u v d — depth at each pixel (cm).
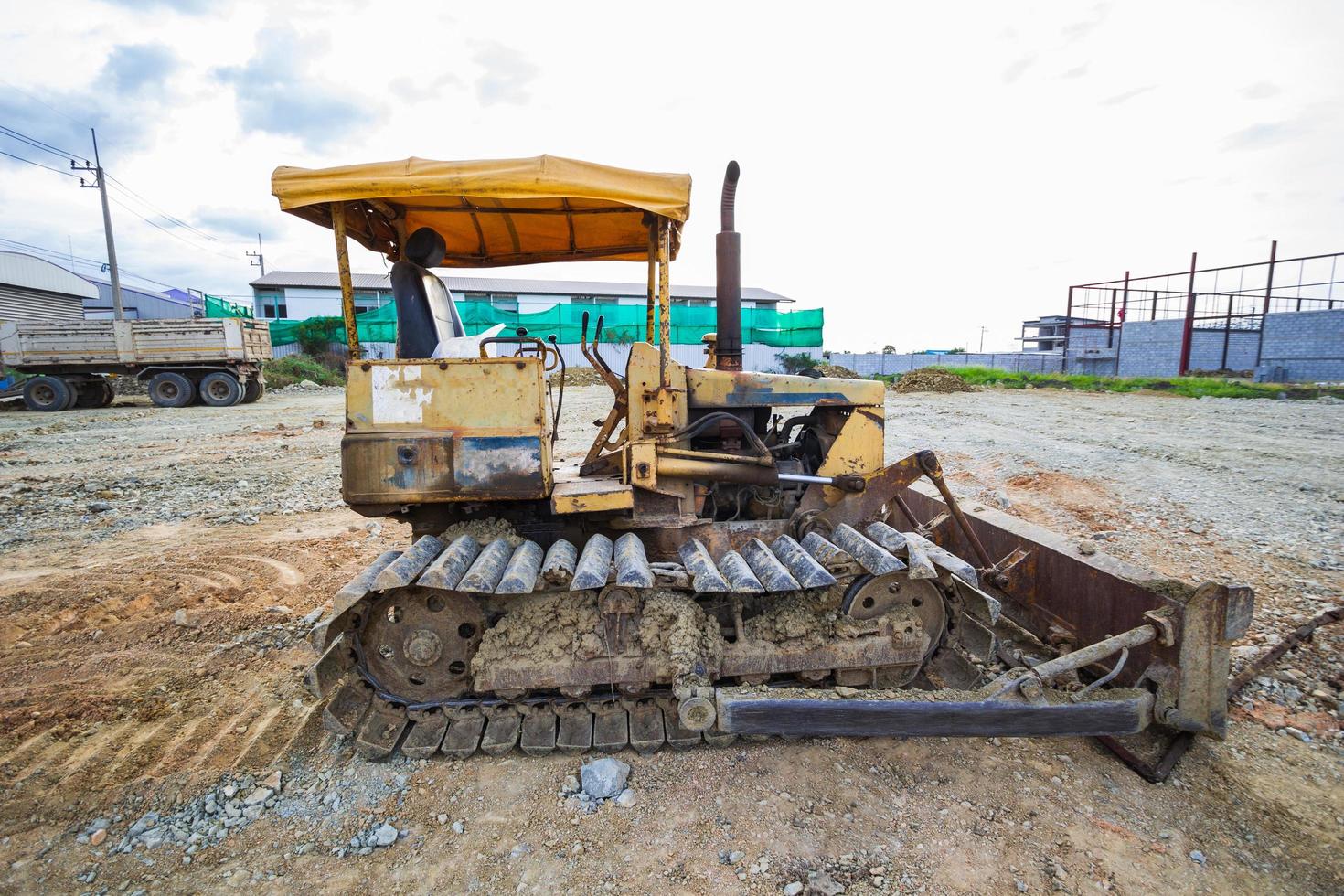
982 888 219
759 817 253
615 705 310
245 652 389
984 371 2933
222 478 833
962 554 432
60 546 574
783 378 365
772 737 298
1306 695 329
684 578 292
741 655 303
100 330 1606
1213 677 277
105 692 347
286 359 2664
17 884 225
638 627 297
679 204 309
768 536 351
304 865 235
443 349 353
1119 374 3209
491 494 296
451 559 286
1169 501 668
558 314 3098
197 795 271
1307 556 505
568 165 296
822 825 249
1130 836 243
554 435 341
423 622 305
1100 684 280
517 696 303
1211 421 1297
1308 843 239
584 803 263
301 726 316
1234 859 232
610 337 3020
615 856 236
